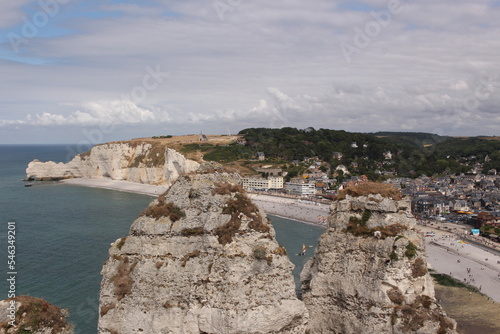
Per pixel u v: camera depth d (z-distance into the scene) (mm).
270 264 30375
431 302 34406
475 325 70312
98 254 95375
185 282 30281
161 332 29734
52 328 28969
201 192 32312
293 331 31125
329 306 37469
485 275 99500
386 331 33312
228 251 30062
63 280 75625
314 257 41188
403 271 34344
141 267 30750
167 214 31969
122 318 30453
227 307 28938
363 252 36469
